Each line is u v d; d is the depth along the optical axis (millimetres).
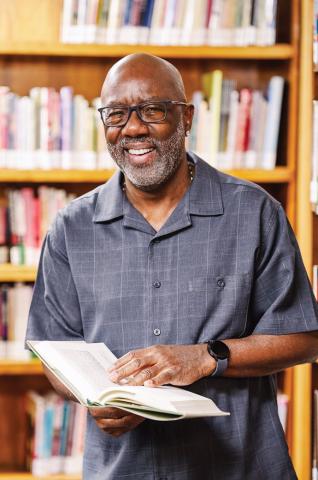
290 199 3742
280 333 2199
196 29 3695
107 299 2244
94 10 3660
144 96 2164
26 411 4008
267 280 2234
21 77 3990
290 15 3793
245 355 2146
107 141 2238
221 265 2209
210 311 2197
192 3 3684
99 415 2072
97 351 2184
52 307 2338
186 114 2332
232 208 2240
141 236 2244
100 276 2258
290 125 3740
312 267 3393
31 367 3748
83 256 2277
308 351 2234
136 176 2201
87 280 2268
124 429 2111
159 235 2223
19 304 3785
